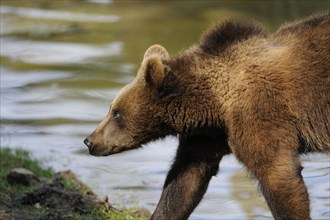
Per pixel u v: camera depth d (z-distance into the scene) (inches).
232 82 455.8
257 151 444.5
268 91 446.6
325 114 448.8
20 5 1246.3
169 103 470.3
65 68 900.6
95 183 611.8
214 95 461.4
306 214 439.2
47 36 1051.3
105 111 762.8
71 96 805.2
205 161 484.1
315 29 459.2
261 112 444.8
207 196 582.6
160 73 464.4
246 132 447.2
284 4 1135.0
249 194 586.2
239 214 551.2
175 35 1026.7
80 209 525.0
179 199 481.4
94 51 970.1
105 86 833.5
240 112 449.1
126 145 483.2
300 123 447.2
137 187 605.3
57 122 738.8
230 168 639.8
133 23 1108.5
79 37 1042.1
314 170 618.5
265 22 1049.5
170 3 1213.1
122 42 1006.4
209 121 467.2
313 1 1122.7
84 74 876.0
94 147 485.1
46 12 1196.5
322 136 451.8
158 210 482.6
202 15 1128.8
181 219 484.1
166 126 478.6
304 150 458.9
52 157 661.9
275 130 443.5
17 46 1002.7
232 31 470.0
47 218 511.8
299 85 446.9
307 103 446.6
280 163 441.1
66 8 1221.7
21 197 532.1
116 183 613.0
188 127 473.4
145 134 481.1
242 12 1124.5
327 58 450.3
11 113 762.8
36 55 958.4
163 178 624.1
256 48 459.8
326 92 447.8
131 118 477.1
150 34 1039.0
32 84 845.8
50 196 534.0
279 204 440.5
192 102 466.3
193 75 466.9
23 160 620.7
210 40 473.4
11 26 1112.2
